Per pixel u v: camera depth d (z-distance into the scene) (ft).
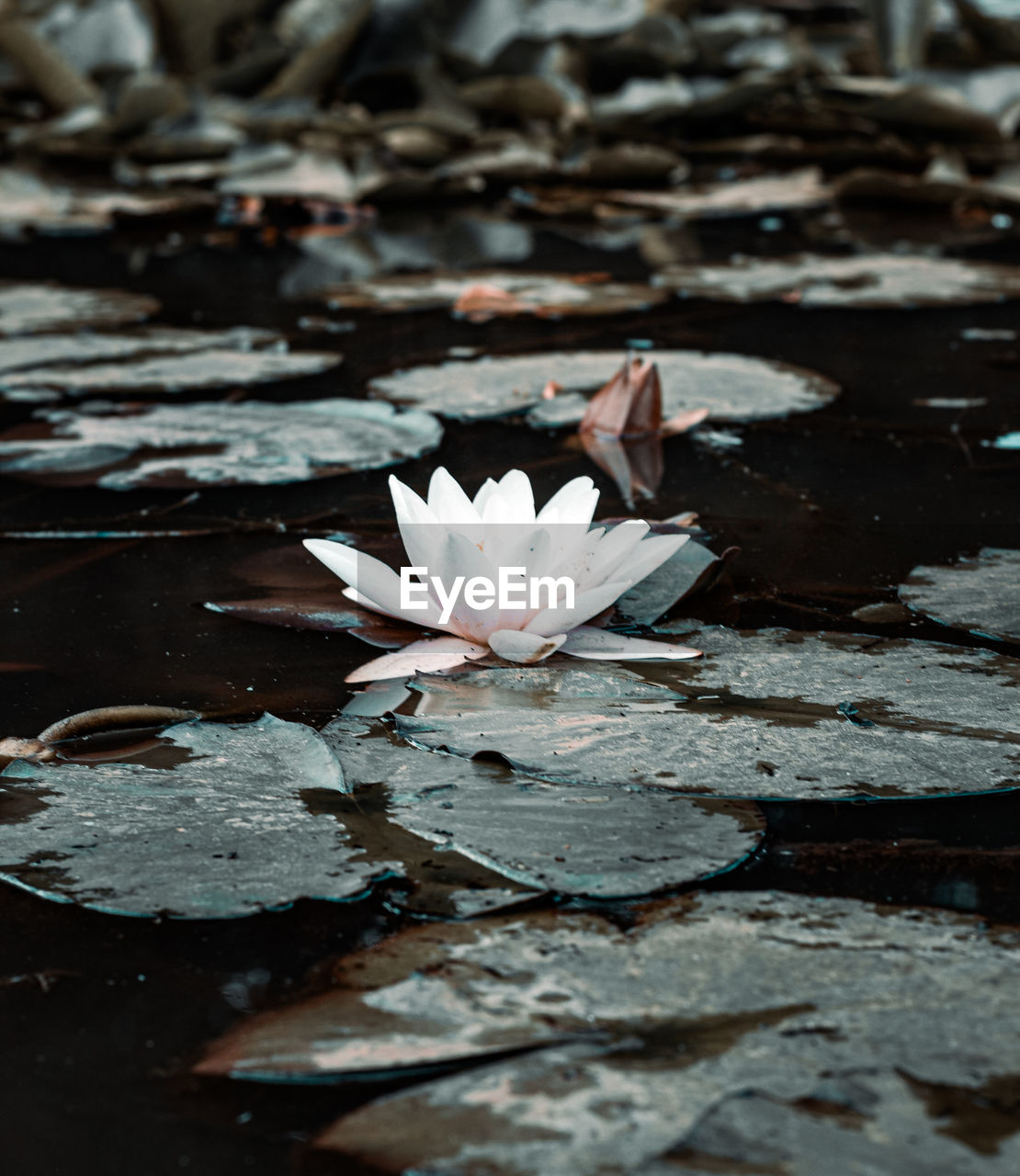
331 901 3.29
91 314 5.10
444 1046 2.66
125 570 4.01
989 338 4.99
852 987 2.83
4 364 4.75
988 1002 2.76
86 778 3.59
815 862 3.43
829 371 4.79
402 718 3.68
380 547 4.05
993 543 4.07
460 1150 2.37
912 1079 2.50
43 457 4.33
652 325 5.08
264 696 3.73
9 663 3.80
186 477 4.25
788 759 3.61
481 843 3.41
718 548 4.06
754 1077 2.52
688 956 2.95
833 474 4.32
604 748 3.63
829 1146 2.31
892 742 3.63
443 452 4.40
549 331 5.04
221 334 4.98
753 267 5.56
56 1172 2.46
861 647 3.80
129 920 3.26
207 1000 2.95
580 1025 2.71
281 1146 2.51
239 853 3.35
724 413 4.54
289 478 4.25
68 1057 2.77
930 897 3.27
